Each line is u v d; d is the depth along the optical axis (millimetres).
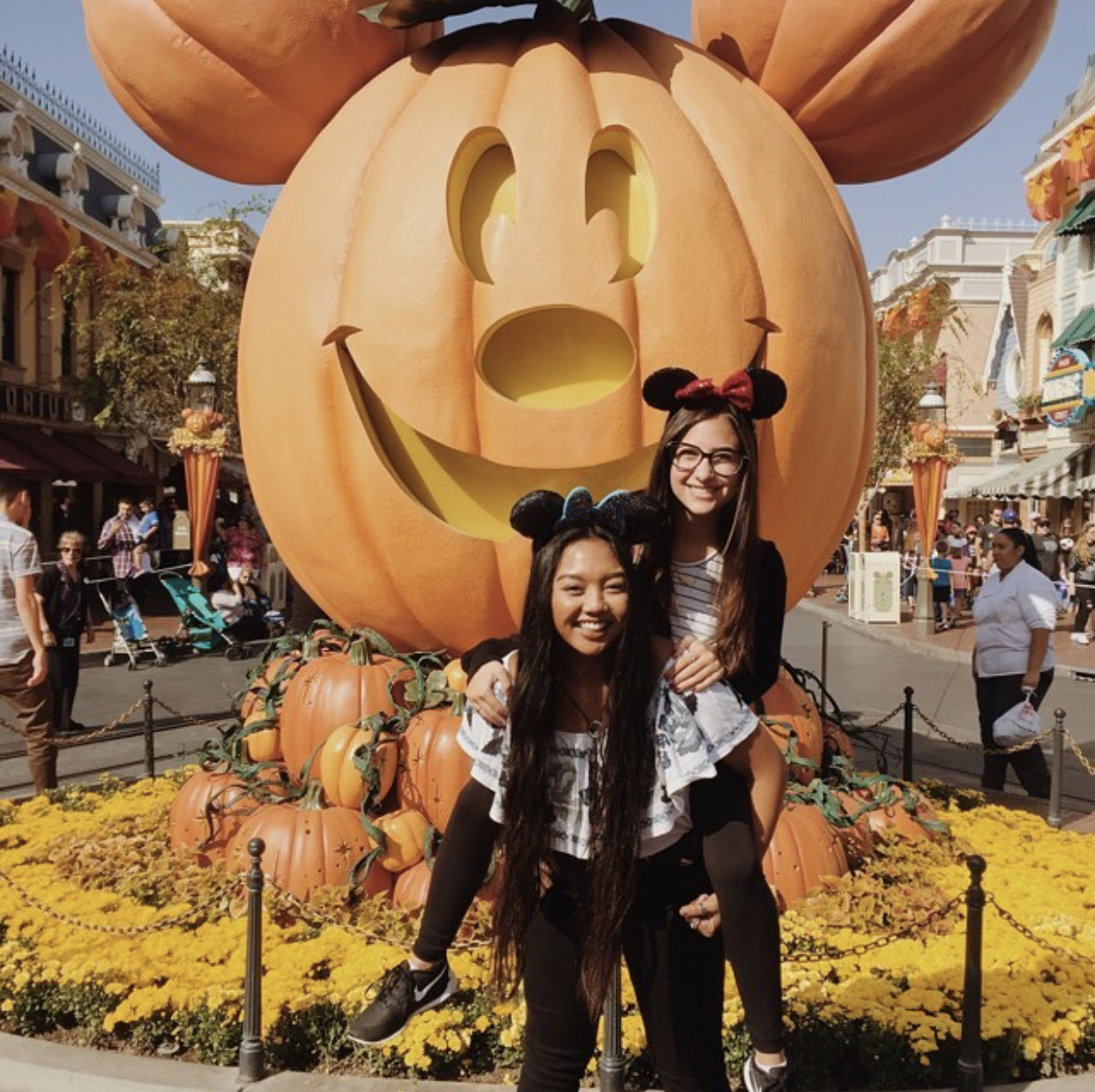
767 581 2490
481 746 2422
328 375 4926
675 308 4578
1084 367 24188
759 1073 2336
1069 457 25344
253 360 5207
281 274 5078
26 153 23953
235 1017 3699
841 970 3924
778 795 2473
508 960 2684
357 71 5410
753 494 2479
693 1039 2441
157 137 5781
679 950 2416
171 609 21094
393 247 4703
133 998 3752
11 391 23266
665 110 4832
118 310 21891
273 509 5324
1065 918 4453
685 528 2568
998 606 7324
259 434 5203
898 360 25562
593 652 2318
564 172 4609
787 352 4809
